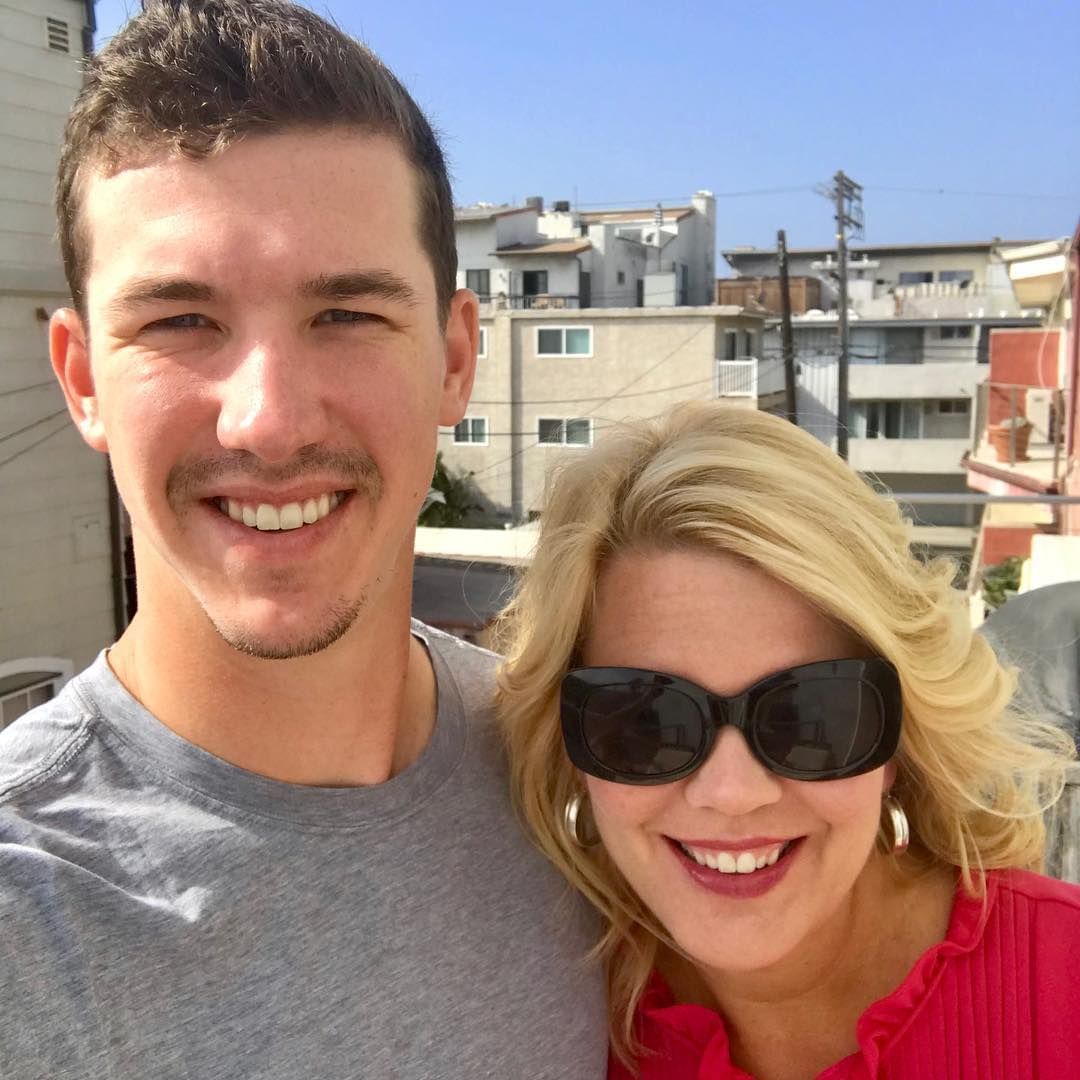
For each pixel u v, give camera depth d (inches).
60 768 18.8
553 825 22.5
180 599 18.8
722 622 20.5
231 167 17.3
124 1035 16.5
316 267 17.6
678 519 20.6
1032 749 23.0
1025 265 187.0
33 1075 15.6
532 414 386.3
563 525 22.5
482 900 20.9
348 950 18.8
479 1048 19.7
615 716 21.0
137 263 17.4
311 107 17.7
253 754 19.2
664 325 370.9
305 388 17.7
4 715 122.7
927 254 579.8
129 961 16.8
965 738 21.8
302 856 18.9
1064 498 69.4
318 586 18.4
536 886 22.0
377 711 20.3
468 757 22.6
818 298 527.5
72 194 18.5
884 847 22.4
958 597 22.5
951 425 427.8
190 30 17.8
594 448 23.0
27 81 121.1
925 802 22.5
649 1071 22.4
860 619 20.2
